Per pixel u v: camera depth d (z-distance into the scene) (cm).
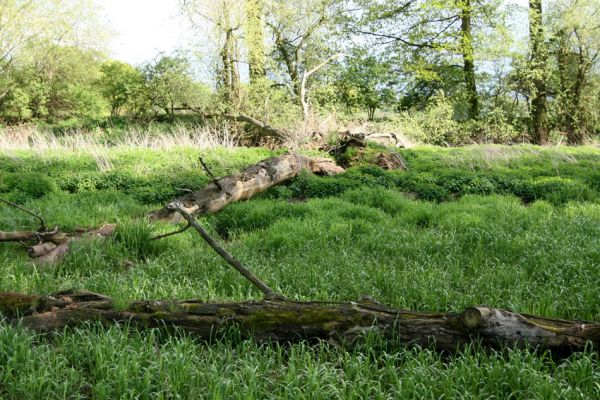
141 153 1833
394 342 502
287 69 3066
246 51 2805
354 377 465
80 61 3562
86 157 1805
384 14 3478
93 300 573
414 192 1488
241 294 666
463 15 3288
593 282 690
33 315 541
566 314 619
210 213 1170
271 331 521
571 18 2950
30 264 789
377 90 3481
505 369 448
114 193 1335
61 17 3459
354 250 866
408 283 700
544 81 3097
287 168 1452
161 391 420
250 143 2364
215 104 2612
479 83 3338
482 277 724
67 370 453
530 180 1513
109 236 909
